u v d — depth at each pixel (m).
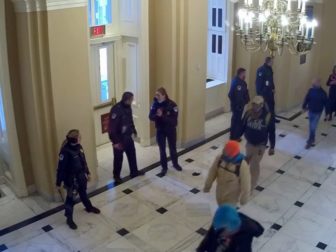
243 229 3.42
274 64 8.97
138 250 4.90
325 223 5.42
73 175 5.16
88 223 5.39
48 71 5.23
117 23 7.12
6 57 5.31
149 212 5.64
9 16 5.19
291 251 4.88
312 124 7.49
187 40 6.89
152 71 7.22
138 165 6.90
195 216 5.55
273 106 7.98
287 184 6.37
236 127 7.52
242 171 4.68
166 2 6.69
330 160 7.14
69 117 5.56
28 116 5.60
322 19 9.42
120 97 7.57
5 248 4.95
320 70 9.88
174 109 6.34
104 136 7.57
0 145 6.18
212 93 8.90
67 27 5.21
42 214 5.61
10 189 6.20
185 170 6.75
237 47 8.92
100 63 7.10
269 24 5.43
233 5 8.45
